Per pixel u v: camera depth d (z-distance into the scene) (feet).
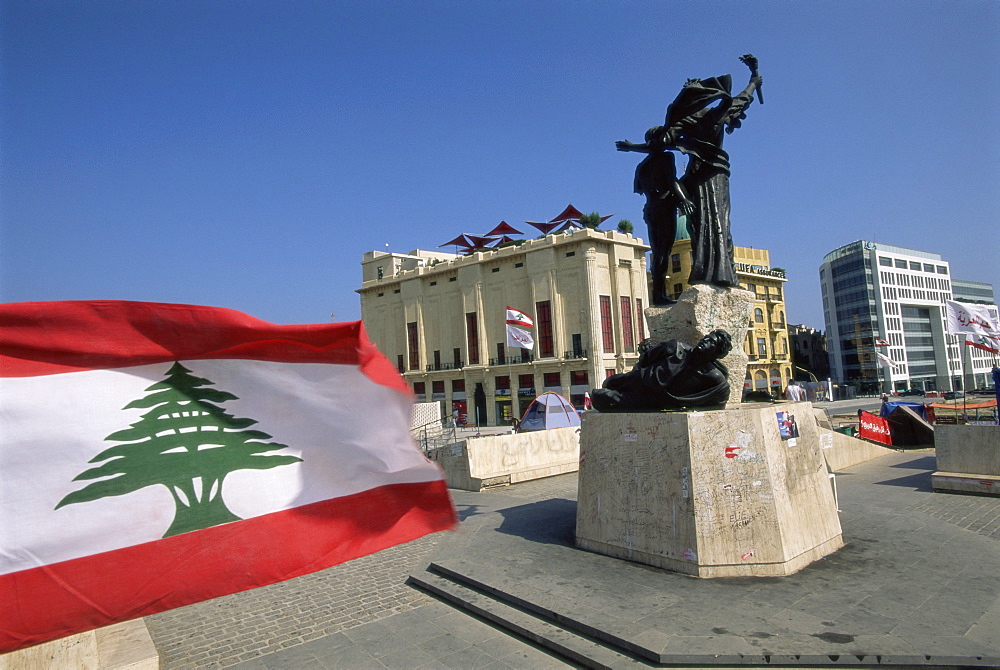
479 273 175.52
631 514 25.93
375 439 15.17
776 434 24.54
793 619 18.83
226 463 13.16
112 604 11.21
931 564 23.65
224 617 24.04
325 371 14.94
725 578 22.79
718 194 31.94
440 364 184.75
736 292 31.42
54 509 11.10
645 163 33.68
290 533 13.41
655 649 17.37
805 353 312.50
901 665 16.03
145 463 12.21
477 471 53.06
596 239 157.99
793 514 24.13
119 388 12.21
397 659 19.48
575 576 24.13
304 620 23.39
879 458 59.00
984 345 71.67
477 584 24.41
